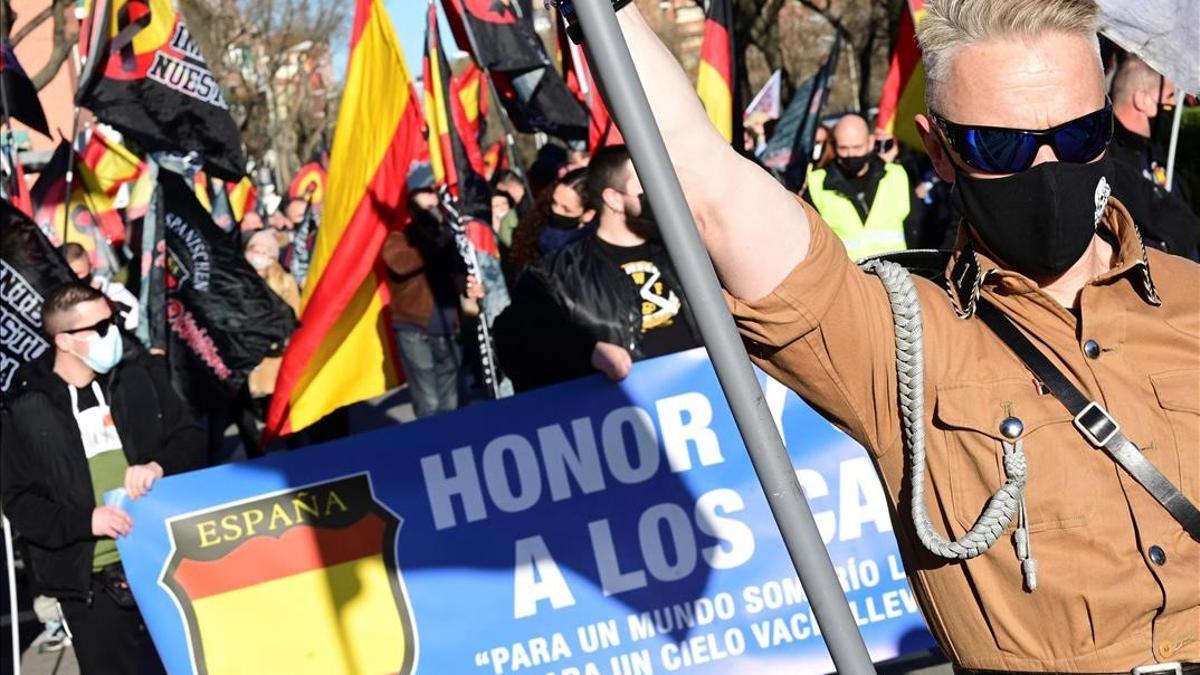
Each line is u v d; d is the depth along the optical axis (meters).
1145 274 1.93
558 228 8.01
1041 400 1.90
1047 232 1.87
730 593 4.78
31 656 6.98
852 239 8.14
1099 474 1.87
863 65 26.77
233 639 4.79
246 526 4.78
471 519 4.80
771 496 1.72
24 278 6.00
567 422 4.79
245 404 9.22
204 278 6.93
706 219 1.90
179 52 7.01
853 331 1.94
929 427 1.93
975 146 1.89
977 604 1.94
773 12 26.83
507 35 7.93
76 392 4.72
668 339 5.12
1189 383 1.91
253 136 31.44
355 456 4.80
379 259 6.93
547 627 4.81
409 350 9.38
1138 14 2.86
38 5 28.86
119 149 10.65
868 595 4.78
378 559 4.80
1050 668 1.90
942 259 2.10
